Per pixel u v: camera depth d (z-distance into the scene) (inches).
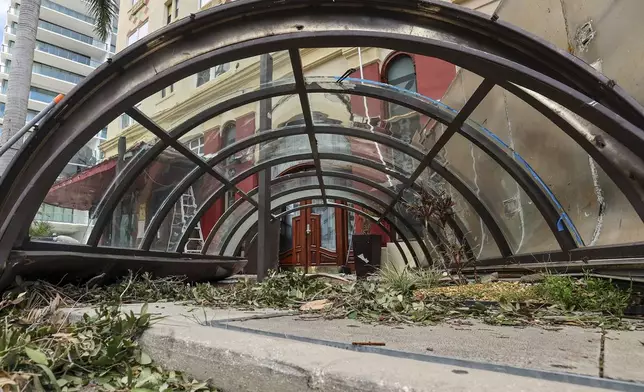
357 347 68.0
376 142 256.5
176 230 281.0
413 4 118.0
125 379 73.3
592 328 90.0
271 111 244.8
